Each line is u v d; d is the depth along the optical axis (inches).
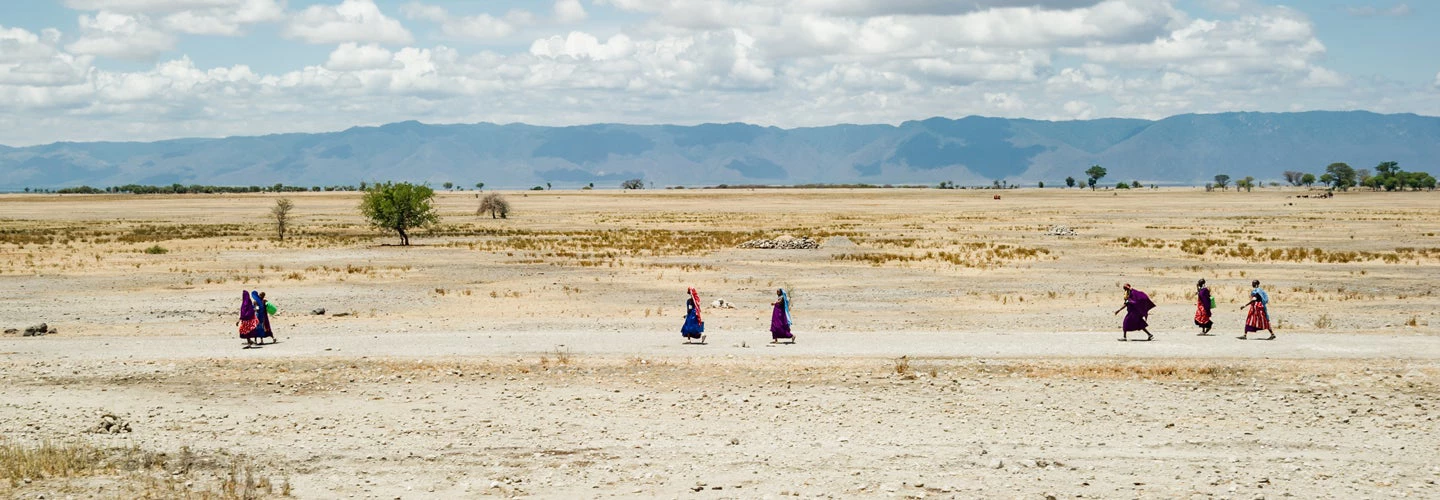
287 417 735.1
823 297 1456.7
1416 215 4183.1
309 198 7869.1
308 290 1546.5
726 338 1024.9
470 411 749.9
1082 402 754.8
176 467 605.6
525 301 1413.6
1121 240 2709.2
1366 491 544.4
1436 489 546.9
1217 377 818.2
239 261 2089.1
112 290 1542.8
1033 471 585.0
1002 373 840.9
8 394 805.2
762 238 2906.0
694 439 671.8
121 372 871.1
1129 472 582.9
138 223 3954.2
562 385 826.2
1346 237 2805.1
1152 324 1120.8
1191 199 7298.2
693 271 1865.2
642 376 848.3
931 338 1011.9
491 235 3134.8
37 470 587.2
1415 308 1258.6
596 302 1400.1
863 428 697.0
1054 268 1900.8
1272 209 5113.2
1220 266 1915.6
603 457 624.4
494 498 542.0
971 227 3540.8
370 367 884.0
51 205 6161.4
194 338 1058.1
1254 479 566.9
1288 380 805.9
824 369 858.1
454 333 1077.1
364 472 595.2
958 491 546.0
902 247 2487.7
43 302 1380.4
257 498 536.7
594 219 4407.0
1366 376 808.3
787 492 546.9
